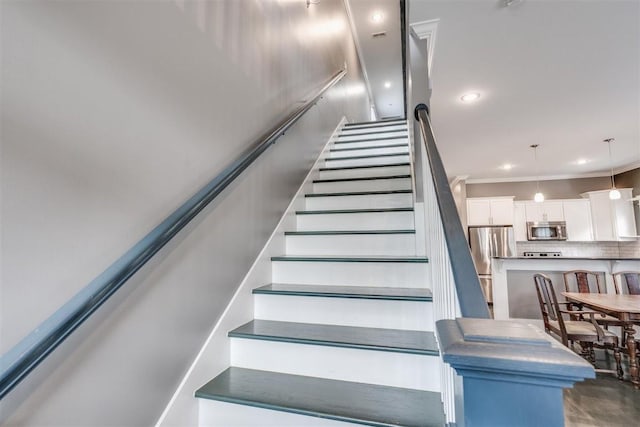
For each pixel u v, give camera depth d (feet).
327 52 12.21
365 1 16.12
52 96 2.43
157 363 3.44
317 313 5.33
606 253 21.13
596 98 10.89
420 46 7.38
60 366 2.48
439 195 3.32
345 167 10.88
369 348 4.30
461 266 2.39
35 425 2.30
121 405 2.99
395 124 14.83
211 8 4.58
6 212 2.15
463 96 10.77
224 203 4.84
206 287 4.33
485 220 22.76
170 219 3.37
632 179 19.94
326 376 4.43
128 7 3.15
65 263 2.51
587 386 9.39
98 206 2.79
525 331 1.68
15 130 2.20
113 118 2.96
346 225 7.84
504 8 6.69
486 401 1.59
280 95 7.16
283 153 7.48
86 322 2.68
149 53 3.40
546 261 13.88
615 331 12.96
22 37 2.25
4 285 2.13
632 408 8.13
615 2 6.47
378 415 3.55
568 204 21.65
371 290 5.54
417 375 4.16
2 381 1.91
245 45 5.57
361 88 21.86
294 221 8.01
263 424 3.79
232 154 5.03
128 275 2.75
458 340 1.67
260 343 4.67
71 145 2.57
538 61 8.63
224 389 4.09
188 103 4.02
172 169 3.70
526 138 15.07
